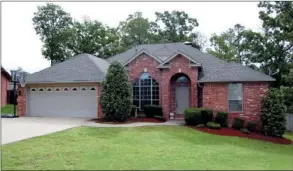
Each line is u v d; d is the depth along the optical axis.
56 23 50.19
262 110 21.28
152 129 19.64
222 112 21.91
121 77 22.62
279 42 35.84
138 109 26.16
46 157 12.11
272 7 35.25
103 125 20.70
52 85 27.08
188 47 31.59
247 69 23.34
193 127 20.91
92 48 47.34
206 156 13.23
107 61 33.00
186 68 24.34
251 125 21.19
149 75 26.11
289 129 28.33
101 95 22.92
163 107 24.83
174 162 11.78
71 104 26.53
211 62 27.62
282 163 12.59
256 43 37.22
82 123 21.75
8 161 11.37
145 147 14.75
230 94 22.77
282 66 35.38
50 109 27.12
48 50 49.50
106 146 14.66
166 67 24.84
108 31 50.03
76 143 15.13
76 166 10.83
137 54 26.34
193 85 24.09
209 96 23.03
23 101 27.62
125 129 19.31
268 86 22.31
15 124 21.12
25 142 14.70
